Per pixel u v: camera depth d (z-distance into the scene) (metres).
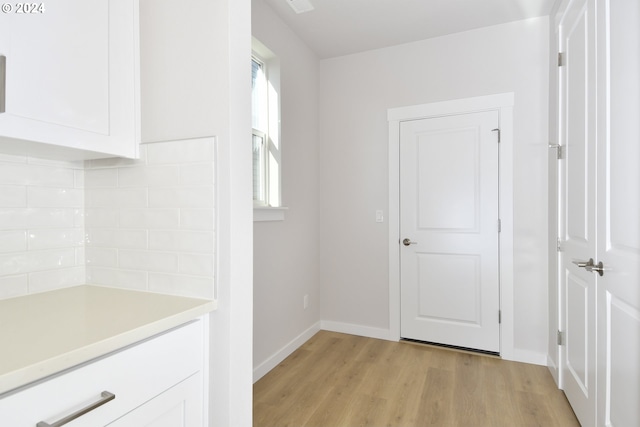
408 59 2.85
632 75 1.15
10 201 1.07
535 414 1.84
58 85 0.91
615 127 1.29
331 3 2.31
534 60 2.47
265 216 2.31
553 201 2.24
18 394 0.59
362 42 2.85
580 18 1.68
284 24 2.55
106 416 0.73
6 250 1.06
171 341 0.89
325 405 1.93
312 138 3.03
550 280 2.35
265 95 2.50
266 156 2.51
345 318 3.10
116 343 0.74
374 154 2.98
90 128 0.99
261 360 2.30
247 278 1.08
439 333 2.77
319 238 3.18
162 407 0.86
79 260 1.25
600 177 1.42
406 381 2.20
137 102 1.14
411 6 2.34
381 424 1.76
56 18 0.90
